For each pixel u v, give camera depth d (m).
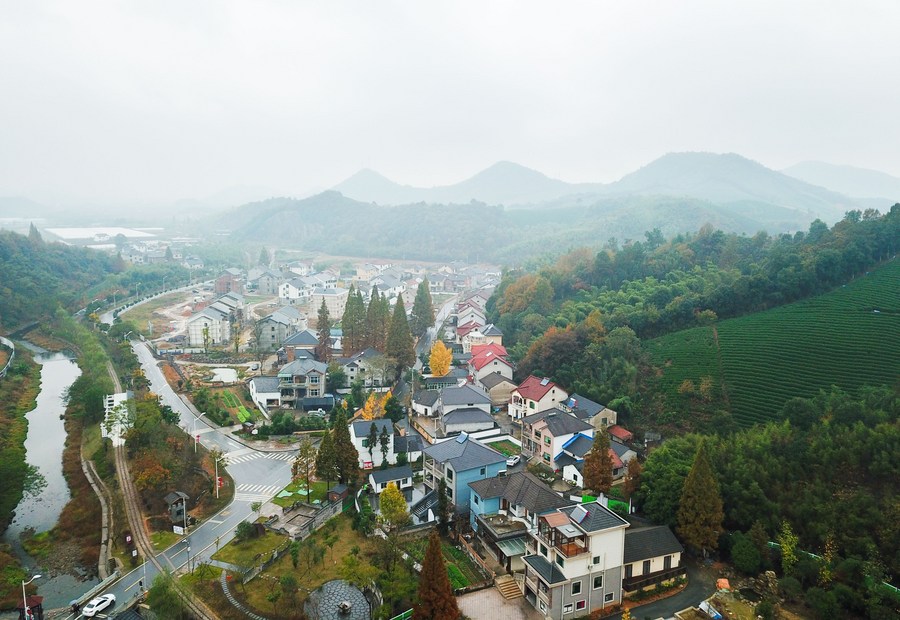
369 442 77.44
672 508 58.84
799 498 56.31
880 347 81.56
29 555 61.69
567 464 75.62
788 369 83.12
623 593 50.47
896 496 52.97
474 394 92.75
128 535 61.66
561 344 102.62
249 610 48.00
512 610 48.84
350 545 58.31
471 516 62.75
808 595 47.78
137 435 78.56
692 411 82.69
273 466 79.62
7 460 71.06
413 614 42.88
